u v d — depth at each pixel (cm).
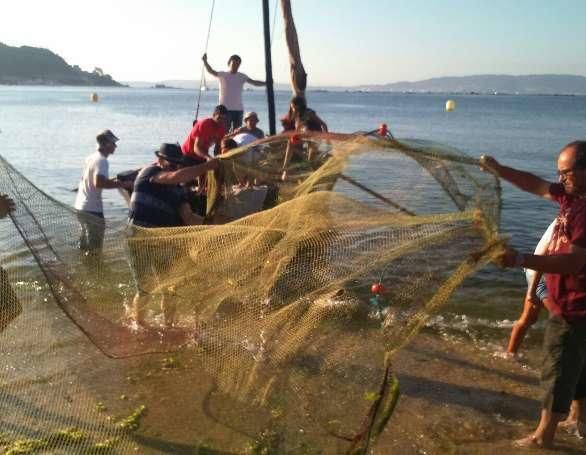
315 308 421
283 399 407
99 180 809
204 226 473
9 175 451
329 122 5438
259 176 583
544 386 432
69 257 455
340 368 410
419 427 470
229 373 424
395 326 384
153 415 408
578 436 458
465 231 371
